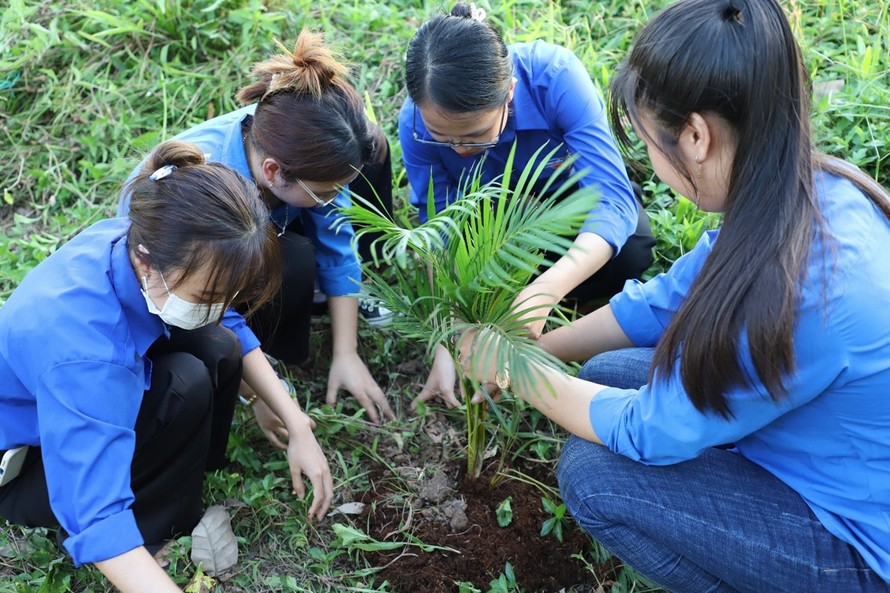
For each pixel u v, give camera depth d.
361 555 2.25
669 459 1.75
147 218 1.67
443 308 1.92
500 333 1.80
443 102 2.07
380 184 2.76
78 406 1.70
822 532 1.72
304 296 2.53
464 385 2.09
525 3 3.82
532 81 2.42
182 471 2.09
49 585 2.10
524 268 1.76
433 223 1.72
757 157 1.45
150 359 2.05
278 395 2.29
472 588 2.11
